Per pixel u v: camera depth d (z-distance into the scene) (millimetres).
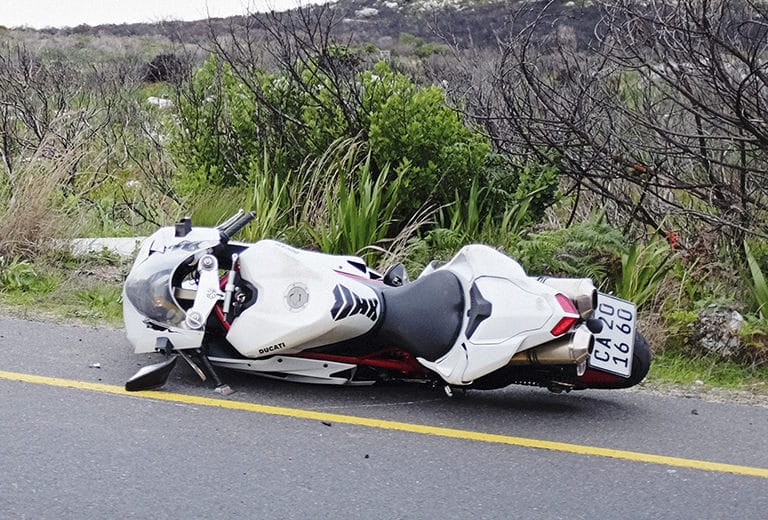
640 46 8508
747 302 7910
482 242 8953
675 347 7523
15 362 6219
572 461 5121
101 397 5664
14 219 8852
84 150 12109
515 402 6090
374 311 5660
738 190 8406
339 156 9625
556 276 8227
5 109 12539
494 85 9766
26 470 4625
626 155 9148
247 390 5918
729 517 4527
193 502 4398
